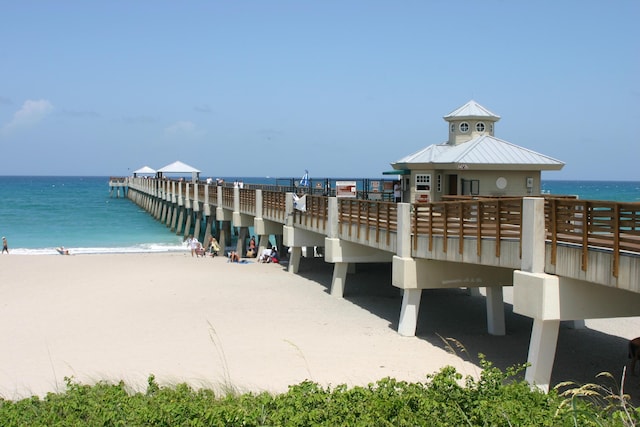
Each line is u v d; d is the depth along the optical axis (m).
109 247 44.38
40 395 12.22
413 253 16.34
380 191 25.81
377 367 13.90
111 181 111.00
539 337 11.14
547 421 6.84
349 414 7.52
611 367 14.38
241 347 15.73
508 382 12.54
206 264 31.83
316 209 24.20
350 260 22.02
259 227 32.19
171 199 57.50
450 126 25.48
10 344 16.38
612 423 6.62
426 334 17.11
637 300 11.37
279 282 25.70
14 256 35.12
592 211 10.20
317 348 15.56
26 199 102.38
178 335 17.05
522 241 11.76
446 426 7.04
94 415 8.36
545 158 22.05
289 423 7.43
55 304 21.45
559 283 10.99
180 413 8.07
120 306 20.97
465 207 14.15
